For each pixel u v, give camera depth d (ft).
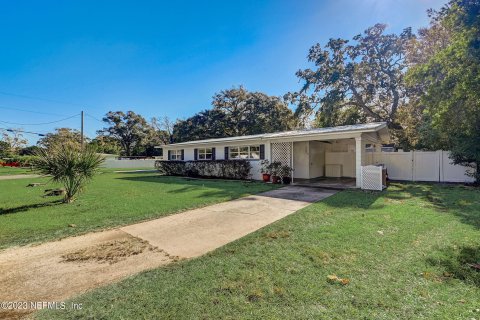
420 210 20.13
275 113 112.37
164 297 8.55
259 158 47.50
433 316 7.16
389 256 11.36
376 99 71.82
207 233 15.69
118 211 21.58
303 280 9.41
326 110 72.59
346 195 28.27
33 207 23.97
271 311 7.63
